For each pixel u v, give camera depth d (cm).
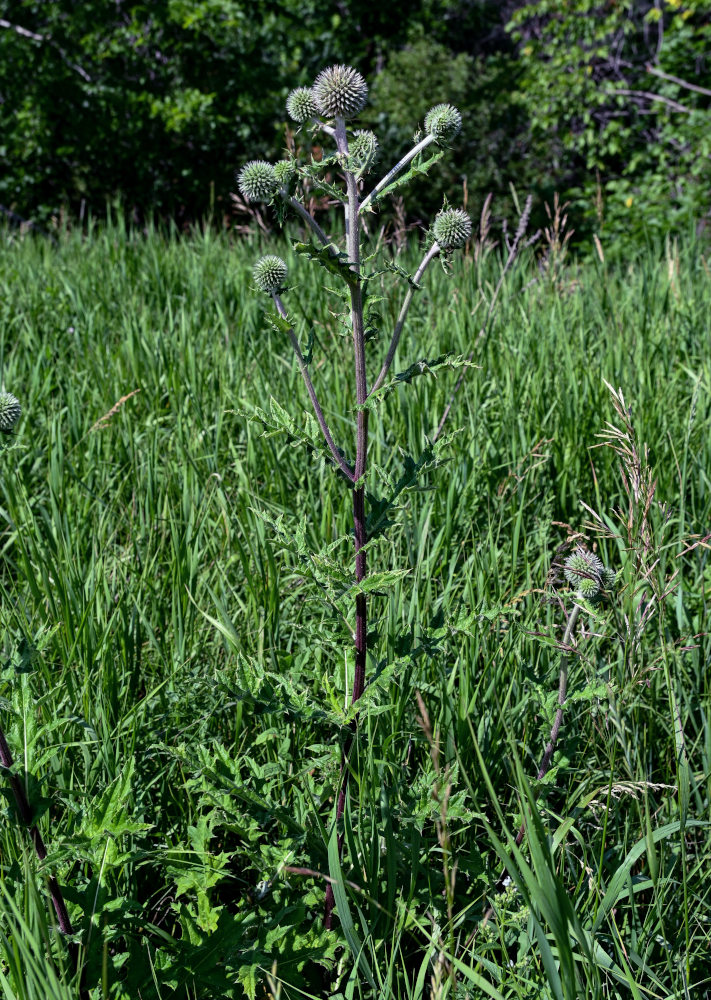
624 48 1557
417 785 218
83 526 338
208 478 365
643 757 254
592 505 369
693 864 226
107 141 1430
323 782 227
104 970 161
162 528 338
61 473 356
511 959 209
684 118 1343
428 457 205
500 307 537
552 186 1430
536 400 409
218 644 286
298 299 536
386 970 200
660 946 213
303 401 416
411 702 257
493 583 296
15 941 163
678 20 1343
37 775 192
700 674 275
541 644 271
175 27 1436
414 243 727
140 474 374
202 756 211
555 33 1516
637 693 259
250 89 1466
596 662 265
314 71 1703
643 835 228
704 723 243
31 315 570
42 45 1414
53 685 249
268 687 204
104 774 232
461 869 211
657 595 246
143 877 225
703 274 632
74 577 290
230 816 204
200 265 663
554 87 1419
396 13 1848
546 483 370
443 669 255
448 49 1762
